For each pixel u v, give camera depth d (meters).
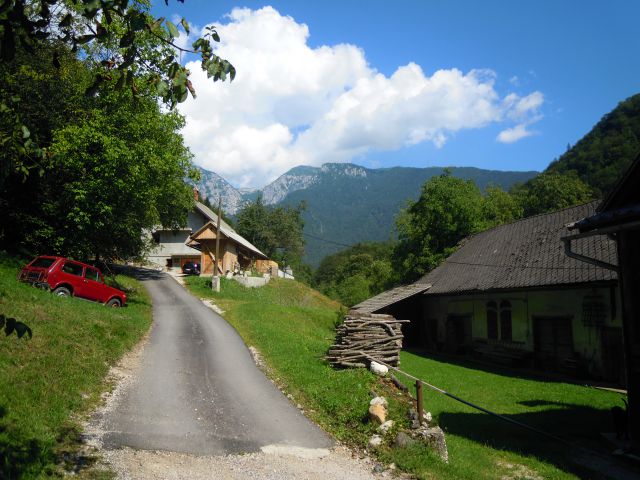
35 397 8.68
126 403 10.01
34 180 23.00
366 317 16.38
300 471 7.50
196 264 46.19
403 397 11.20
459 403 13.45
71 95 25.30
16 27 3.67
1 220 23.02
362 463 8.05
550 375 18.47
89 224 23.05
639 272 9.71
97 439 7.86
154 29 3.92
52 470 6.32
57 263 18.94
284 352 16.47
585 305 17.83
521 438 10.27
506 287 21.52
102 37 3.93
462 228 36.06
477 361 23.17
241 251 50.12
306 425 9.78
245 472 7.28
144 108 25.11
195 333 19.19
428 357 24.84
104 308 18.84
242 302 30.56
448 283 27.88
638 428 9.39
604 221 9.63
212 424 9.35
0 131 4.67
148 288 32.53
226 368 14.05
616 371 16.56
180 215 40.66
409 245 40.06
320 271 127.00
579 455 9.23
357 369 13.74
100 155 23.05
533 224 26.22
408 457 8.05
